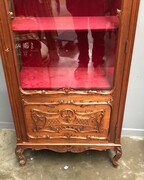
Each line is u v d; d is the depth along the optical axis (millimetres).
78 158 1641
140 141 1770
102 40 1215
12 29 1075
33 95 1247
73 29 1140
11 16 1036
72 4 1170
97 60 1303
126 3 976
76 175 1533
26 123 1372
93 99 1251
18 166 1594
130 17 1010
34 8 1156
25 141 1465
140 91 1609
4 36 1078
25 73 1322
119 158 1504
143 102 1655
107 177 1517
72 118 1325
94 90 1227
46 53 1301
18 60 1210
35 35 1191
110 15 1152
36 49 1271
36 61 1329
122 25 1032
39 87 1250
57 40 1251
